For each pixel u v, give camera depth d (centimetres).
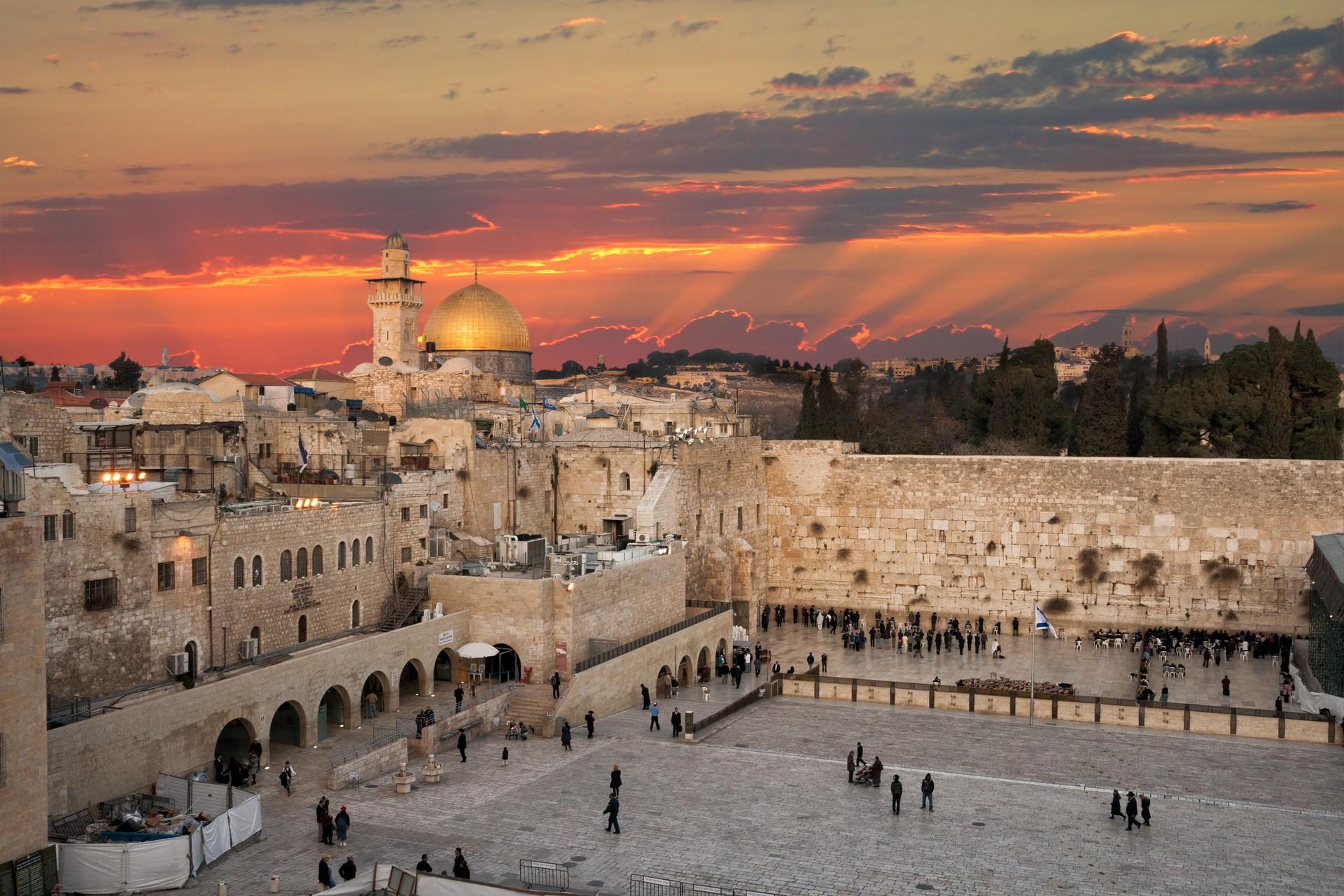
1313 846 4778
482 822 4847
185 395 8350
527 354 15150
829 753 6122
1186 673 8244
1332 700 6712
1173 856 4634
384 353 13925
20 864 3812
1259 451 10812
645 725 6631
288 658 5931
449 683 6888
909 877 4366
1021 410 12612
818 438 12988
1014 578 9869
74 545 4984
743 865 4444
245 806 4475
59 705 4881
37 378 14438
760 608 10406
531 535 8831
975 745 6375
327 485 7394
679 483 9169
